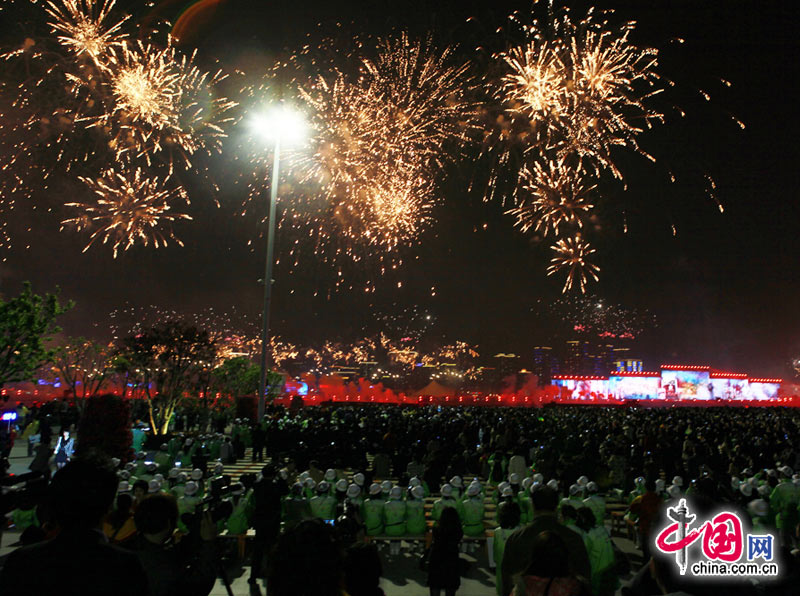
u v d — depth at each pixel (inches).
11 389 1753.2
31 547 126.0
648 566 187.2
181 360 1238.3
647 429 1145.4
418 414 1851.6
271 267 1068.5
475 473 989.2
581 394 3631.9
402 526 467.8
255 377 1957.4
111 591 120.0
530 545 228.7
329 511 451.2
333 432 1045.2
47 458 669.3
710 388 3698.3
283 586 118.5
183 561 177.8
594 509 438.3
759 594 159.8
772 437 1057.5
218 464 514.9
